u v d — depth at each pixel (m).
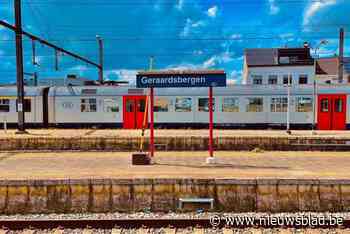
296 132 17.91
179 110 20.39
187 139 15.03
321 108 19.62
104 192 8.06
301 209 7.95
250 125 20.03
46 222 6.79
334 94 19.55
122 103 20.75
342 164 10.39
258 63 38.56
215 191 8.05
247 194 8.00
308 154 12.94
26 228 6.73
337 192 7.98
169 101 20.42
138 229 6.69
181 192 8.06
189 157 11.96
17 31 17.42
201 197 8.03
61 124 21.16
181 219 6.82
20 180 8.06
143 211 7.97
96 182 8.06
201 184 8.05
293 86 19.97
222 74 9.87
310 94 19.67
